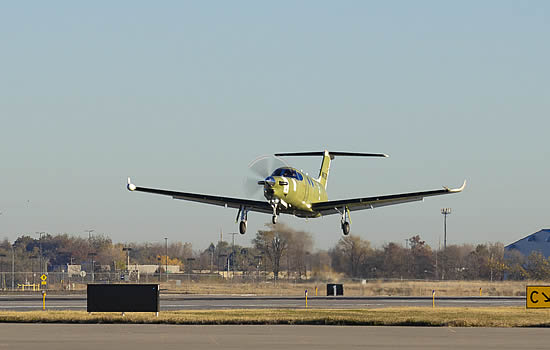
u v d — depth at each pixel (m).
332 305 110.31
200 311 89.19
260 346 53.53
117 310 80.62
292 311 89.81
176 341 56.50
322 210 96.38
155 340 57.16
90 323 74.12
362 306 108.06
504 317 80.62
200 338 58.81
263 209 94.62
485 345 55.09
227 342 55.97
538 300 90.94
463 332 65.44
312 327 70.00
